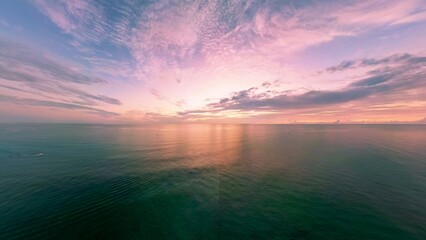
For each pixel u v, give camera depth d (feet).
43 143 193.67
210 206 67.77
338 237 50.57
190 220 58.95
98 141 220.64
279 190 82.28
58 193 73.97
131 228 54.24
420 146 188.24
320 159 139.85
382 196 74.54
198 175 102.89
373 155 150.20
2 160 123.34
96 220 57.11
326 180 94.07
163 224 56.49
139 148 179.83
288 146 203.31
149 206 66.85
